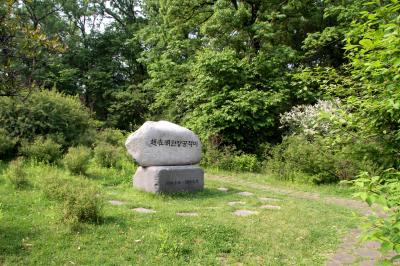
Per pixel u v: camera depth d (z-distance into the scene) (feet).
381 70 11.68
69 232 17.08
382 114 13.01
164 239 16.37
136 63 103.55
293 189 34.47
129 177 33.99
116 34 103.45
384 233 7.86
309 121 42.22
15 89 15.87
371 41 11.20
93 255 14.99
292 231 19.31
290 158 38.81
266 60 52.39
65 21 105.50
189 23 63.98
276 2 56.29
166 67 59.57
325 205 26.61
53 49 16.33
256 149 49.75
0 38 14.75
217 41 57.57
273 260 15.47
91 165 37.81
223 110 48.83
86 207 18.54
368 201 8.07
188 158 31.68
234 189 32.40
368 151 13.66
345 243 18.21
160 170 28.14
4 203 21.34
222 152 47.34
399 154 13.20
